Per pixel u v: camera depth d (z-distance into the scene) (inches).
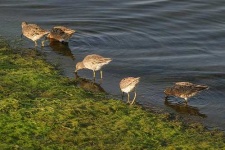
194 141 795.4
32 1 1476.4
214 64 1149.1
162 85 1048.8
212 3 1461.6
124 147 759.7
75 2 1478.8
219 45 1248.8
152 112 919.7
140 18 1385.3
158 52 1209.4
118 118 849.5
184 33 1311.5
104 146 760.3
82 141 773.9
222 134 839.7
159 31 1318.9
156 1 1480.1
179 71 1114.7
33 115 828.0
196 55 1198.3
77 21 1368.1
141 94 1000.9
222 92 1018.7
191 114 925.8
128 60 1162.0
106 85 1036.5
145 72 1107.3
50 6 1450.5
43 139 772.6
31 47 1201.4
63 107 865.5
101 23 1358.3
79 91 955.3
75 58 1162.6
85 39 1267.2
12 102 858.1
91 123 825.5
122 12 1417.3
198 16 1395.2
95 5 1460.4
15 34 1267.2
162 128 826.8
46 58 1150.3
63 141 769.6
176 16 1396.4
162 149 760.3
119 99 971.3
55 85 970.1
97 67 1048.8
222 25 1348.4
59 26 1286.9
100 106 884.0
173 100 976.3
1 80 962.7
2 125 793.6
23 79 976.3
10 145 745.6
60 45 1227.9
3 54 1125.1
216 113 933.2
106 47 1229.1
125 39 1273.4
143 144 773.9
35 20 1369.3
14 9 1424.7
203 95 1000.2
